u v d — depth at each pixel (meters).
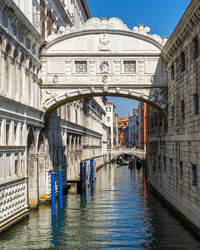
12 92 17.14
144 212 21.22
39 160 22.97
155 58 22.11
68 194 28.91
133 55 22.03
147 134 38.53
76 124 35.38
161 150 25.33
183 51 17.92
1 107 15.21
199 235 14.88
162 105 22.12
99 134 62.78
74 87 22.14
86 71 22.16
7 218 15.98
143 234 16.36
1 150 15.13
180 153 18.47
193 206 15.80
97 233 16.70
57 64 22.17
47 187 23.25
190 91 16.45
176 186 19.55
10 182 16.11
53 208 19.91
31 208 21.22
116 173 50.59
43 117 22.47
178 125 19.19
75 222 18.80
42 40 21.55
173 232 16.42
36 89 21.34
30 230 17.02
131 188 32.97
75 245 14.96
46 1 25.97
